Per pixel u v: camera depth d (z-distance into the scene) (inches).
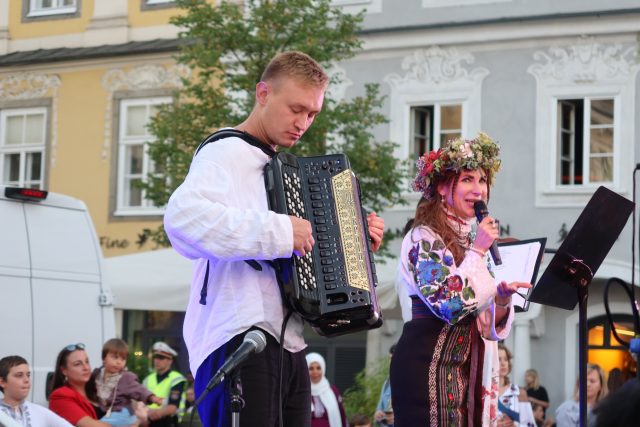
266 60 733.9
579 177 883.4
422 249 221.5
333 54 737.0
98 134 1034.7
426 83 919.7
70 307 423.8
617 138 870.4
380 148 750.5
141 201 1018.1
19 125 1066.7
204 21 739.4
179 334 952.9
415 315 224.5
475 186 226.1
